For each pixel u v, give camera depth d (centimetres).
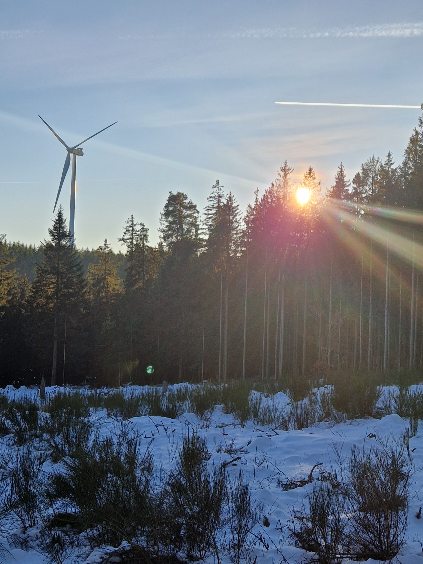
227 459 764
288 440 894
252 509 564
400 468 588
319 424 1070
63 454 827
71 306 4341
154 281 4878
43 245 4369
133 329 4512
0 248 5700
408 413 1021
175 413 1274
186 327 4306
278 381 1920
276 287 4006
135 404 1372
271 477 686
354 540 462
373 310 3525
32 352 4566
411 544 463
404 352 3291
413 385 1474
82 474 631
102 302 4938
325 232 3838
